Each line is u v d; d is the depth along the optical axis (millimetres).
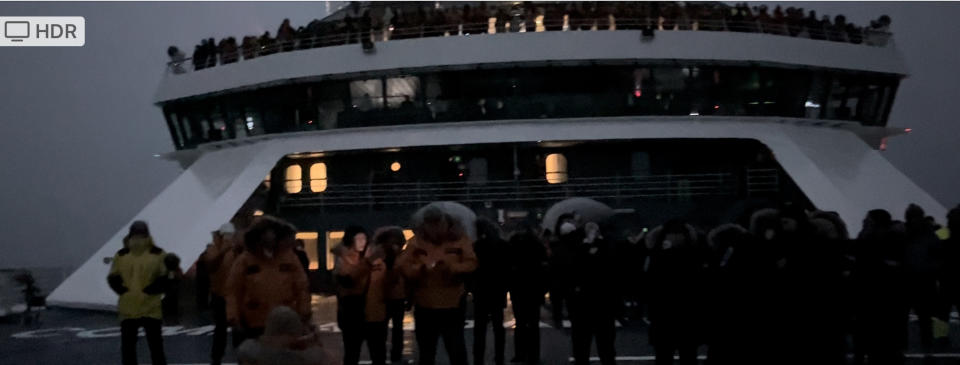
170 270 11984
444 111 28312
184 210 29047
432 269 10953
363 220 28781
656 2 30297
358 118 28797
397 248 12203
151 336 11891
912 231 13945
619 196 28078
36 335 20688
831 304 8031
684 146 28719
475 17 29609
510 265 12945
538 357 13570
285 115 29672
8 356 16734
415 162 29141
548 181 28641
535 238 13172
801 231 8086
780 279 7980
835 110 29672
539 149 28719
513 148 28594
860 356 12195
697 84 28016
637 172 28641
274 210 29516
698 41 27781
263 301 9844
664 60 27703
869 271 11594
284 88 29625
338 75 28672
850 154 28906
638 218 27984
